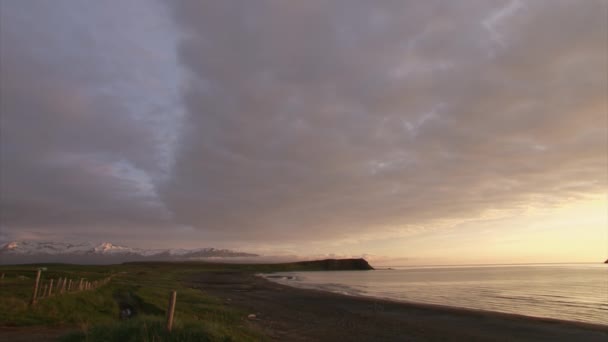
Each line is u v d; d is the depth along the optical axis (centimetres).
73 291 3041
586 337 2386
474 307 4100
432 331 2530
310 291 6369
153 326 1245
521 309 3931
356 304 4144
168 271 16988
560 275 12762
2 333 1519
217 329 1339
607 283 8188
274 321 2731
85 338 1220
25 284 3747
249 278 13238
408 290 6906
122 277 7562
